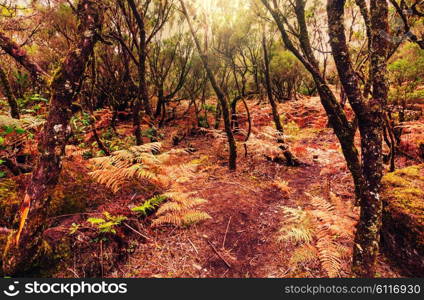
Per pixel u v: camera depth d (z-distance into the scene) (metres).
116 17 4.02
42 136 1.77
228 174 4.27
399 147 4.07
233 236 2.74
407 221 2.18
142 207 2.67
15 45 1.96
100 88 6.88
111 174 2.78
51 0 3.86
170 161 3.57
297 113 8.24
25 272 1.91
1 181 2.60
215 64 6.30
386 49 1.62
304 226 2.45
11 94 2.89
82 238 2.25
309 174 4.31
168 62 7.24
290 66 7.98
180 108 8.49
